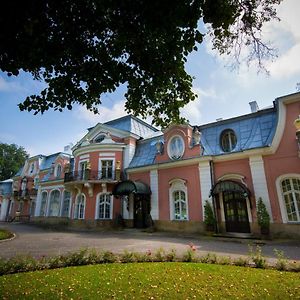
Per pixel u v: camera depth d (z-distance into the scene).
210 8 4.93
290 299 4.32
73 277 5.93
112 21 4.98
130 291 4.89
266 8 5.43
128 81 6.26
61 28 4.75
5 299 4.42
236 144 16.75
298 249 10.30
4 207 43.00
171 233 16.91
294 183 13.77
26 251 10.35
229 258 7.64
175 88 6.99
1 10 3.70
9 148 59.19
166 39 5.40
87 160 23.52
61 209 28.75
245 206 15.37
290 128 14.17
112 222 21.14
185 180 18.05
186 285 5.23
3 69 4.60
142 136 25.70
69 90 5.84
